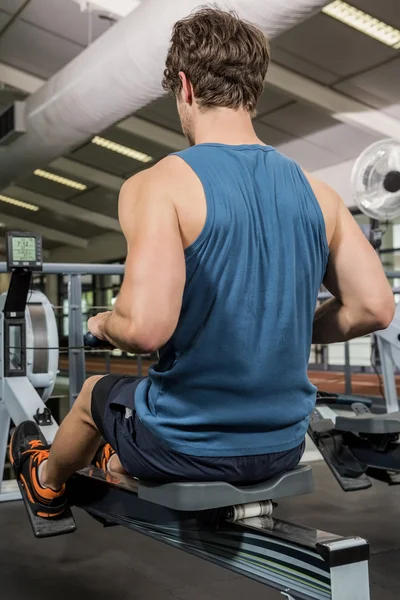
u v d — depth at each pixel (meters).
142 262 1.00
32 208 17.78
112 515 1.42
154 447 1.12
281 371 1.11
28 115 9.44
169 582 2.11
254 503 1.22
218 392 1.08
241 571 1.19
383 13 6.95
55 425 2.26
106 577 2.14
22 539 2.53
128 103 7.29
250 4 5.12
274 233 1.09
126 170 13.73
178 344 1.07
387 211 3.12
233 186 1.08
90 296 18.91
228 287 1.05
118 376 1.30
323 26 7.32
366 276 1.17
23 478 1.59
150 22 5.98
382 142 3.08
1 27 9.17
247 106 1.19
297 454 1.19
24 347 2.48
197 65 1.15
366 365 10.98
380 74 8.15
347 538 1.09
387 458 2.40
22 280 2.40
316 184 1.21
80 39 8.99
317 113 9.48
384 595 1.97
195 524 1.26
